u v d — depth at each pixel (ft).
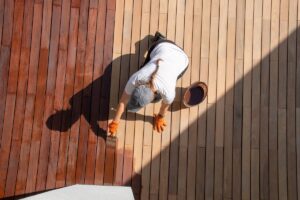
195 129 11.57
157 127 11.18
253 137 11.62
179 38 11.85
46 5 11.56
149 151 11.42
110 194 10.03
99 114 11.37
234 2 12.03
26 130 11.11
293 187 11.45
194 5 11.96
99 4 11.75
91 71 11.51
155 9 11.88
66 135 11.21
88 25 11.64
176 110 11.61
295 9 12.05
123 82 11.60
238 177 11.45
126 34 11.76
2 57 11.28
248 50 11.91
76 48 11.53
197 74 11.79
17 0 11.49
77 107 11.34
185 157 11.46
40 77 11.33
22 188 10.93
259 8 12.05
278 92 11.81
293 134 11.68
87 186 10.38
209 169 11.45
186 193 11.33
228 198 11.37
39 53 11.41
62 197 9.61
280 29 12.00
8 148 11.01
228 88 11.78
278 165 11.53
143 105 9.65
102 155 11.24
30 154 11.05
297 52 11.92
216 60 11.84
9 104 11.15
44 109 11.24
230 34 11.93
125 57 11.68
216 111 11.68
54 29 11.52
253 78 11.83
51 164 11.07
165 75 9.55
